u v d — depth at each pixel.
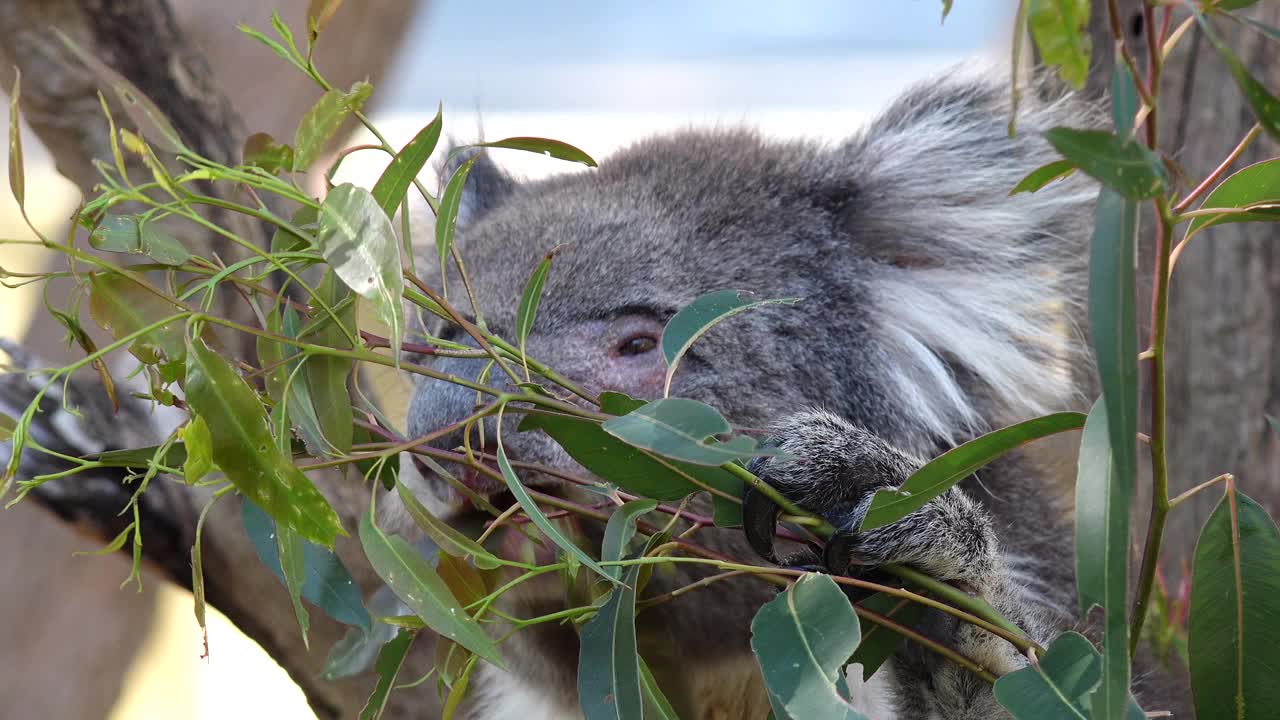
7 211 13.06
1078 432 4.66
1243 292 4.33
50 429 4.31
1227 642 2.42
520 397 2.56
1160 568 4.57
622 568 2.65
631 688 2.45
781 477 3.00
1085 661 2.32
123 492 4.39
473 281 4.03
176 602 10.48
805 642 2.32
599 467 2.67
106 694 6.63
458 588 2.73
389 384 5.04
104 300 2.47
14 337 7.82
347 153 2.52
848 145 4.59
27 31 4.29
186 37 4.54
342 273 2.31
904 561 2.99
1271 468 4.36
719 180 4.34
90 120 4.36
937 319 4.31
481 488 3.39
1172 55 4.25
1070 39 1.86
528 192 4.66
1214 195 2.33
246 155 2.68
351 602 2.79
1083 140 1.79
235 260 4.37
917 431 4.18
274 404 2.60
